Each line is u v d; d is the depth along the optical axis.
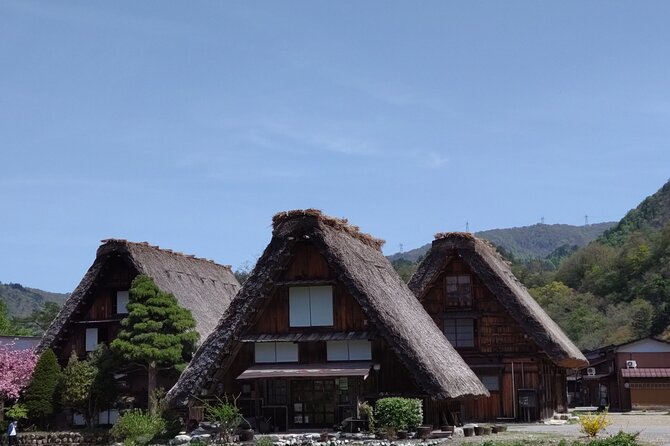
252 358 30.53
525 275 116.25
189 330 38.50
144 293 37.72
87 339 43.62
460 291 41.12
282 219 30.06
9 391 38.97
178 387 29.27
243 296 29.83
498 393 39.66
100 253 42.75
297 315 30.27
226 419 27.06
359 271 29.83
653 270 93.19
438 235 41.47
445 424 30.14
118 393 39.97
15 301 171.25
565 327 85.44
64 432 37.38
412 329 29.66
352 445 25.80
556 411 44.28
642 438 26.22
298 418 29.91
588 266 109.06
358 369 28.75
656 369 55.22
